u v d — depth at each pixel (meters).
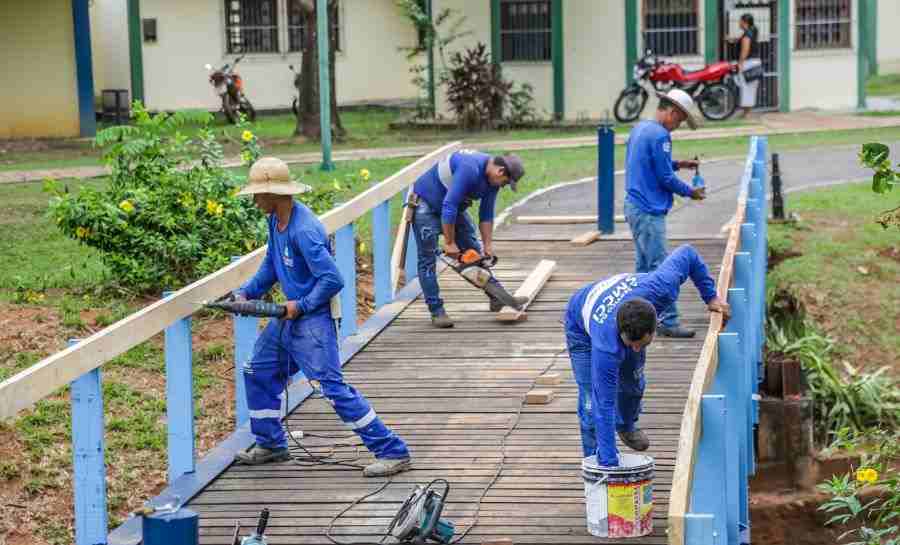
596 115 28.56
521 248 14.17
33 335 11.31
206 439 10.05
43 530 8.80
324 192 13.70
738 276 9.70
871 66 37.81
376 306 12.16
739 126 26.47
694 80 27.56
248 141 13.27
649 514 7.30
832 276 15.29
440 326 11.46
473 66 27.61
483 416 9.33
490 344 10.98
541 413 9.36
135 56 31.23
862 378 13.62
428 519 7.17
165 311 8.09
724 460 6.73
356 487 8.19
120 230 12.20
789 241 16.11
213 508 7.92
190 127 29.08
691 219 15.51
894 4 37.81
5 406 6.57
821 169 20.58
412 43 33.31
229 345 11.59
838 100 29.38
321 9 20.39
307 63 25.81
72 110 26.48
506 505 7.79
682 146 23.42
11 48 26.23
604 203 14.54
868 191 18.42
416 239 11.44
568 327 7.65
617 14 28.20
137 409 10.37
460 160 11.02
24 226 15.68
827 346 14.13
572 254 13.83
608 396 7.14
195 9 31.36
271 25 31.94
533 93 28.66
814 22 29.05
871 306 14.85
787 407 12.23
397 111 32.47
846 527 11.95
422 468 8.43
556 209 16.73
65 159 22.88
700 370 6.95
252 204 12.49
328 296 8.14
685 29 28.20
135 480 9.45
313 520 7.71
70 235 12.30
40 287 12.68
